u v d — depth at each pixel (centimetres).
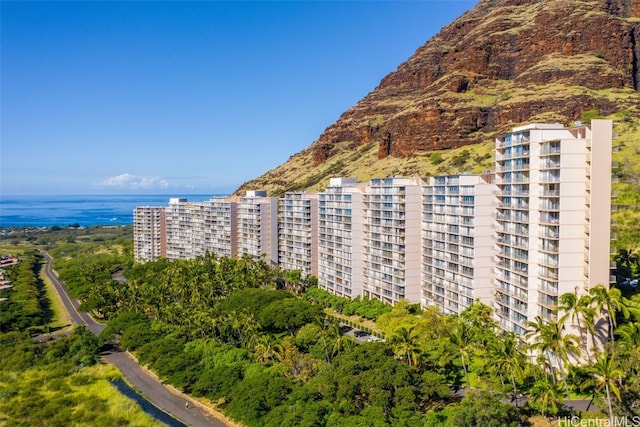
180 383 11250
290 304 15000
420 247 15975
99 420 10044
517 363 8994
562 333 10031
